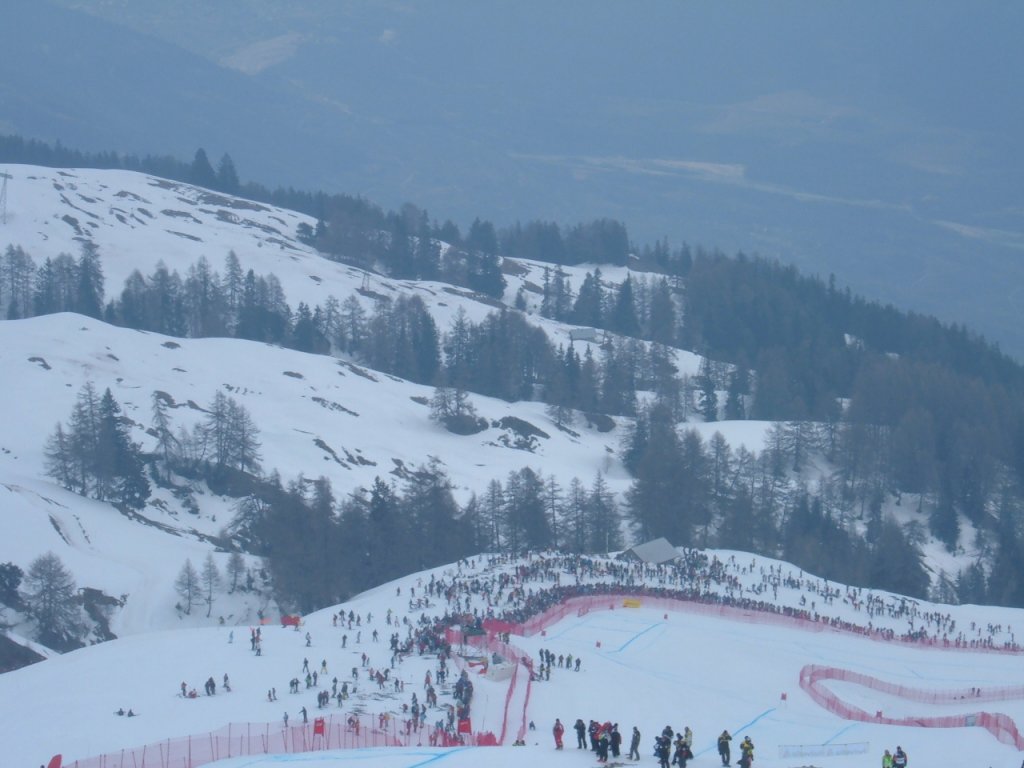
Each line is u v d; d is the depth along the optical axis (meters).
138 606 119.88
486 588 111.56
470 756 56.12
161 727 66.88
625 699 79.25
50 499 138.25
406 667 82.50
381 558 136.12
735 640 103.06
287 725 65.31
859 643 110.00
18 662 98.44
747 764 54.25
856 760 62.78
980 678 101.62
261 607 126.75
